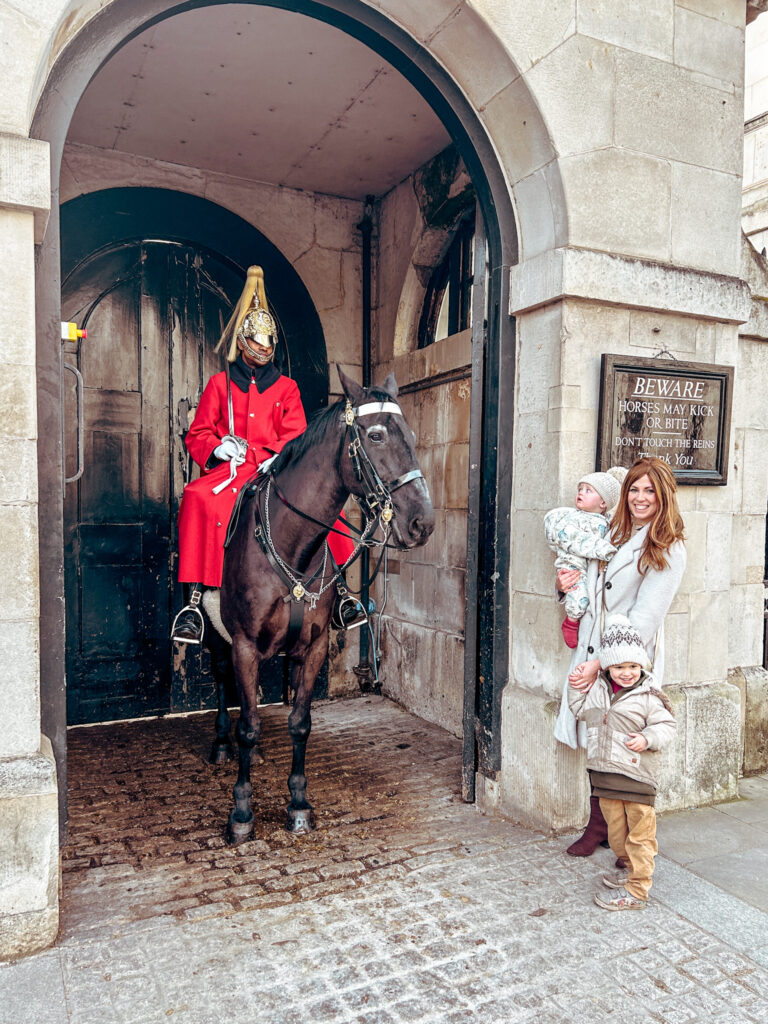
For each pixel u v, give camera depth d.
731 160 3.39
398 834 3.15
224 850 3.00
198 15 3.38
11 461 2.21
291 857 2.94
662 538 2.55
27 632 2.25
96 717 4.76
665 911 2.51
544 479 3.12
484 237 3.38
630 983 2.13
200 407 3.79
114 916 2.49
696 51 3.27
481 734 3.44
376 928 2.42
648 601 2.57
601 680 2.55
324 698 5.41
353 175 5.07
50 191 2.29
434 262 5.11
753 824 3.22
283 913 2.51
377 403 2.69
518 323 3.28
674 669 3.38
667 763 3.32
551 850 2.96
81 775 3.88
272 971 2.19
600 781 2.52
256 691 3.10
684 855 2.92
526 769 3.18
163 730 4.66
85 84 2.52
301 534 2.95
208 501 3.42
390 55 3.16
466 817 3.33
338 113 4.27
